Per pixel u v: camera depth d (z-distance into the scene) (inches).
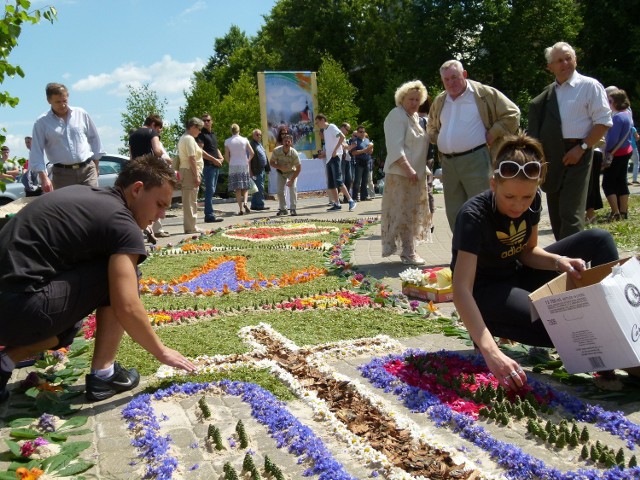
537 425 125.8
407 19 1731.1
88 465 118.0
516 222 160.1
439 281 243.9
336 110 1352.1
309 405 145.6
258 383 158.4
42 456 121.5
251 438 129.3
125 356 180.4
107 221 144.3
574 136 261.9
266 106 951.6
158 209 153.6
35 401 148.7
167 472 114.3
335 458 120.5
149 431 131.3
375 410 140.4
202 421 137.5
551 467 113.3
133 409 142.2
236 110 1248.8
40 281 139.8
